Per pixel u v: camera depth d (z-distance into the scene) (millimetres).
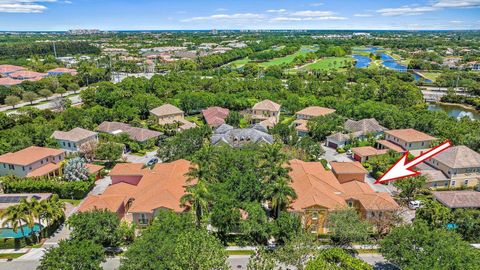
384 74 195875
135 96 133250
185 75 179750
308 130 104500
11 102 139000
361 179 69188
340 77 182125
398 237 44656
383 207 56625
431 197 67500
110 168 83500
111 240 51969
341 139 94875
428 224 53562
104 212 52344
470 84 169500
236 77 192000
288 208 56250
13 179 70875
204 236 42344
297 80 163500
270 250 52250
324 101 130875
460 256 39656
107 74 199000
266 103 122438
